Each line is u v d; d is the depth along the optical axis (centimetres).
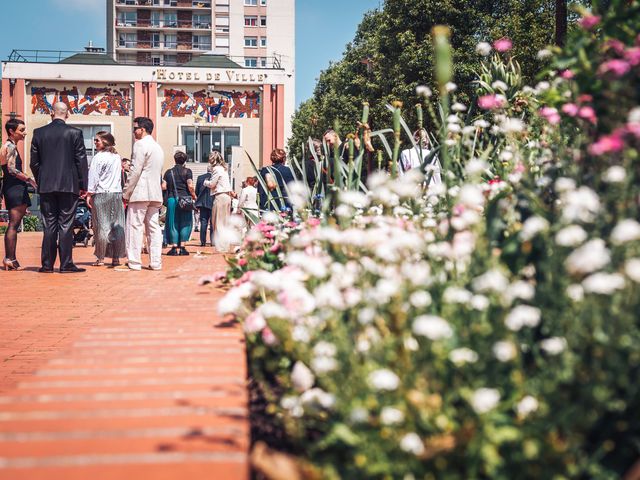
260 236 446
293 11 8188
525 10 2341
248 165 3934
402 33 2656
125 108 3888
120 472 173
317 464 182
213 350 292
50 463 178
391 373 169
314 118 610
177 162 1222
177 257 1176
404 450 163
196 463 178
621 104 269
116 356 283
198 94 3897
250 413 238
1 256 1248
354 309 215
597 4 321
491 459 157
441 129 419
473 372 182
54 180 853
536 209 252
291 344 221
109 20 8050
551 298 194
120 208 966
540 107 454
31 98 3866
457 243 235
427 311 206
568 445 161
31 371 428
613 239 191
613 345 168
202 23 8138
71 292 713
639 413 175
